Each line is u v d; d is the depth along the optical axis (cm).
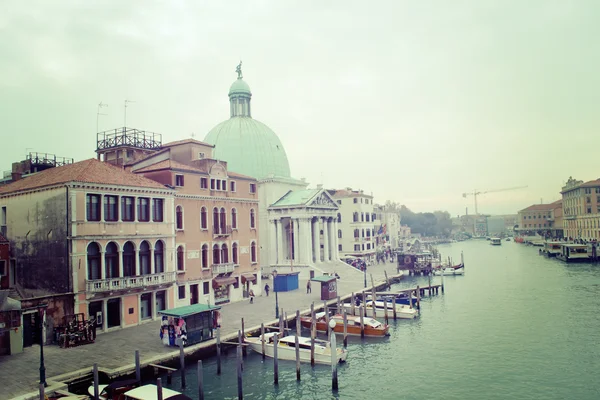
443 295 5566
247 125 7681
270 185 7081
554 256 10250
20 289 3381
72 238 3181
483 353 3177
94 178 3353
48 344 3009
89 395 2311
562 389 2533
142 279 3556
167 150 4909
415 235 19262
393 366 2975
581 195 11706
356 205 8912
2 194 3662
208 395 2503
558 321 3975
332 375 2612
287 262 6944
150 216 3728
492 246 16638
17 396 2120
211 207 4516
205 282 4353
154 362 2653
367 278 6519
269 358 3128
